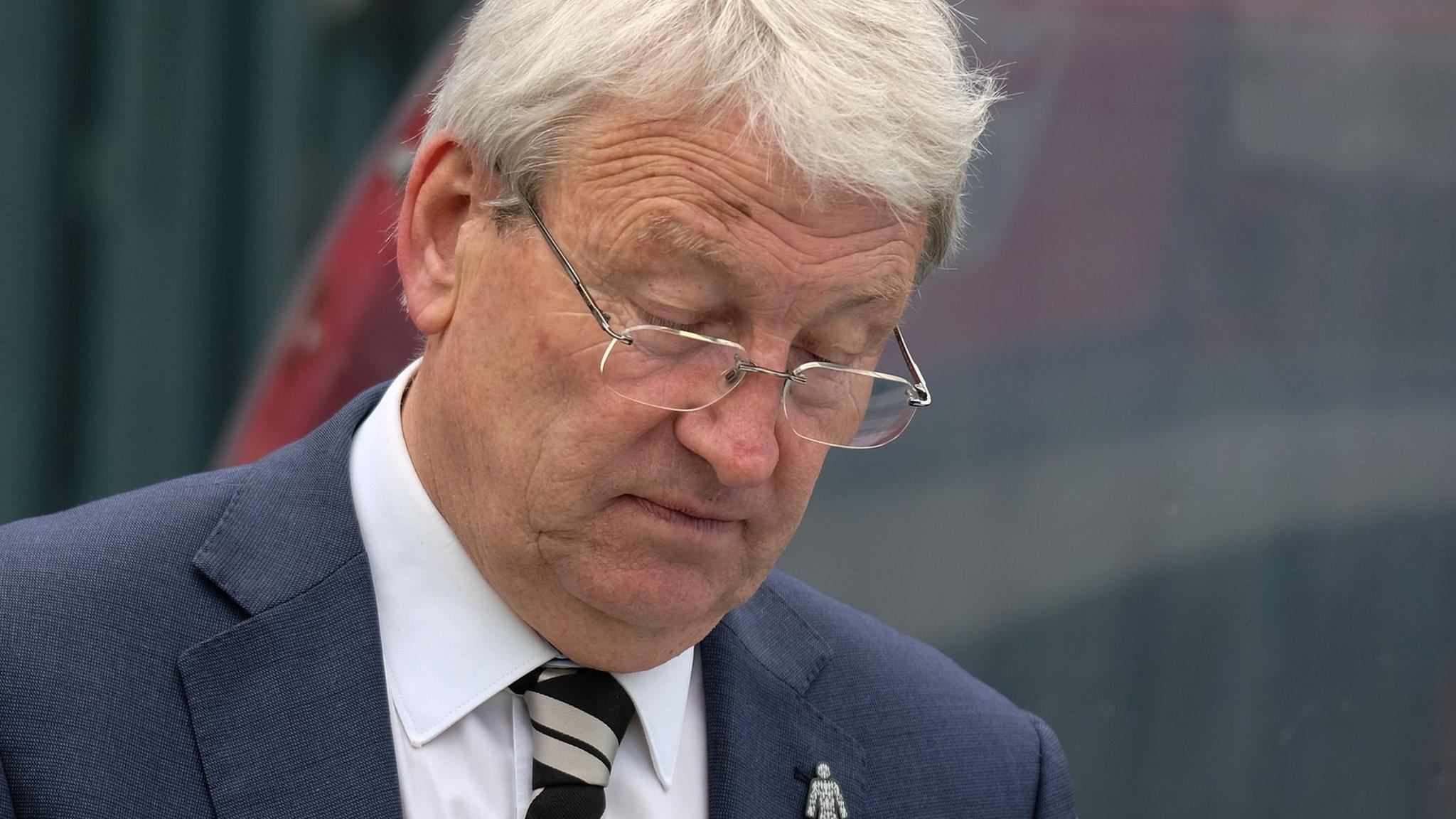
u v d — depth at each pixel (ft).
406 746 14.61
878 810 16.61
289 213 32.01
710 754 15.88
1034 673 27.48
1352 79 27.66
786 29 12.95
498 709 14.98
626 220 12.98
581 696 14.83
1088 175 27.32
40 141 31.60
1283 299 27.76
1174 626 27.58
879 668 17.61
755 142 12.69
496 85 13.78
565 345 13.35
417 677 14.75
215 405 32.17
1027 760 17.90
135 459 32.01
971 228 27.14
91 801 13.17
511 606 14.76
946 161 13.67
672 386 13.29
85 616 13.99
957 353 27.35
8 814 13.08
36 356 31.60
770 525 14.42
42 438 31.71
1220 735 27.53
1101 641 27.53
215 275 32.19
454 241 14.67
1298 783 27.53
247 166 32.09
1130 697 27.55
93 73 31.94
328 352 26.48
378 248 26.37
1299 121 27.66
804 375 13.73
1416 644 27.68
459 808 14.48
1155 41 27.32
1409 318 27.86
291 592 14.64
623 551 13.87
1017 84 27.07
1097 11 27.14
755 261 12.88
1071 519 27.61
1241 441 27.78
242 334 32.09
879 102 12.91
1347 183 27.76
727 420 13.33
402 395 16.08
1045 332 27.48
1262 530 27.73
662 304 13.15
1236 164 27.55
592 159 13.12
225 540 14.88
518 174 13.56
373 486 15.34
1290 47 27.61
